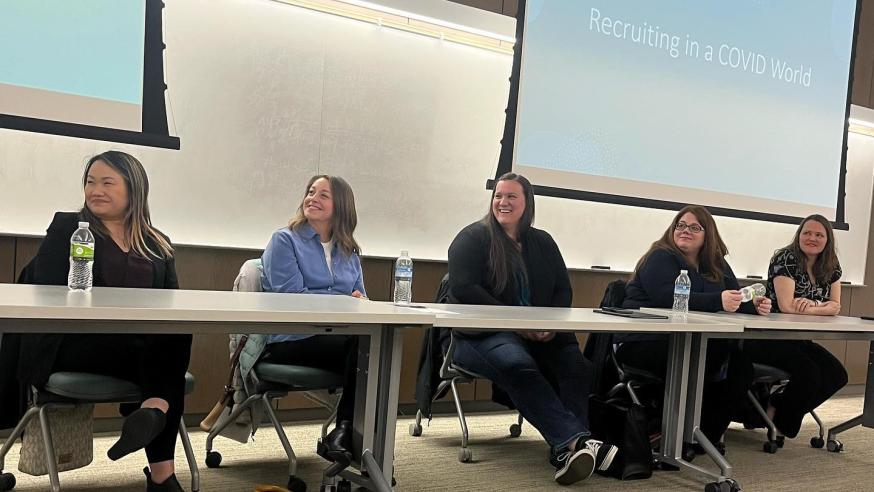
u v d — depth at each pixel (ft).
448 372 9.45
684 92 14.88
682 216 10.98
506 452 10.16
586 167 13.83
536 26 13.12
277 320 5.75
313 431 10.64
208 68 10.73
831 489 9.35
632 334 10.16
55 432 7.36
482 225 9.68
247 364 8.08
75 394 6.48
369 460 6.95
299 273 8.96
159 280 7.51
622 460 9.11
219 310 5.47
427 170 12.59
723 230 16.17
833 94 16.92
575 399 8.98
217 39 10.77
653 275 10.62
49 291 5.89
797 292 12.29
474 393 12.81
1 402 6.64
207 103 10.75
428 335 8.71
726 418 10.40
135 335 7.11
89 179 7.22
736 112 15.56
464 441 9.58
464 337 9.09
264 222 11.23
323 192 9.35
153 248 7.59
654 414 10.32
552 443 8.44
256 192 11.14
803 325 9.55
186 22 10.57
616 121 14.12
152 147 10.38
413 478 8.63
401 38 12.19
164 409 6.50
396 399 7.09
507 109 12.92
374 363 6.92
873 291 18.10
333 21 11.60
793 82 16.30
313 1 11.27
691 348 9.55
